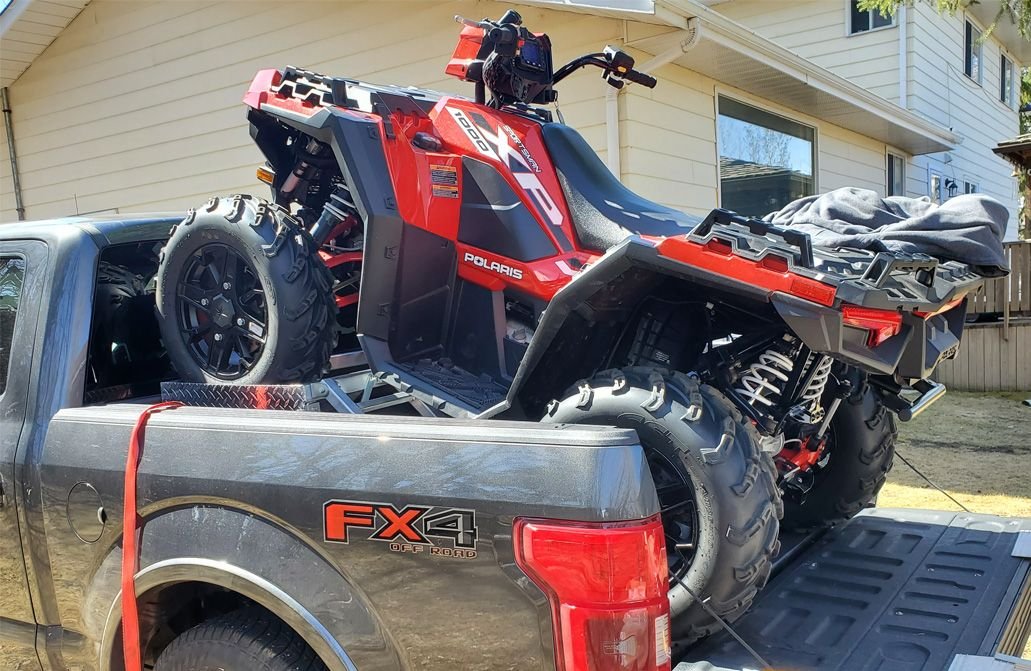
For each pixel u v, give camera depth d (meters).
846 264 2.31
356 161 2.86
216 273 2.95
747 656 2.17
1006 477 5.88
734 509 2.15
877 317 2.17
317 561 1.89
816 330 2.12
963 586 2.61
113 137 10.97
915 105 13.96
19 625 2.51
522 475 1.72
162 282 2.99
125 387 3.20
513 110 3.22
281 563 1.92
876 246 2.50
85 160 11.32
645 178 7.42
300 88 3.13
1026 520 3.27
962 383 9.84
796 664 2.11
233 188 9.95
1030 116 21.89
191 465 2.06
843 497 3.31
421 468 1.81
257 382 2.80
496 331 2.98
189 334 3.01
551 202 2.88
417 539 1.79
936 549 2.98
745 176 9.41
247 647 2.00
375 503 1.83
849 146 12.39
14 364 2.55
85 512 2.25
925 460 6.43
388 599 1.82
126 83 10.73
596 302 2.48
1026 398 9.05
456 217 3.02
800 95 9.46
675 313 2.68
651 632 1.69
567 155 2.99
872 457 3.26
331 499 1.87
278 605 1.90
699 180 8.30
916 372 2.34
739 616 2.32
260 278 2.75
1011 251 9.55
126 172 10.93
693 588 2.20
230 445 2.03
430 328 3.11
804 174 10.91
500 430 1.81
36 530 2.38
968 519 3.32
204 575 2.00
